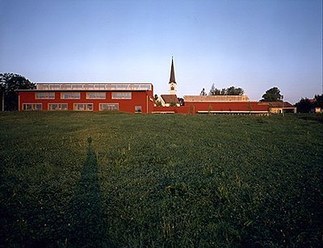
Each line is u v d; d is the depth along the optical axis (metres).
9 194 5.84
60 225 4.49
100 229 4.36
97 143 11.91
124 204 5.39
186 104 56.06
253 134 14.81
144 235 4.18
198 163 8.55
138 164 8.47
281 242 3.93
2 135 14.41
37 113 33.50
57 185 6.45
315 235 4.08
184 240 4.00
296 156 9.45
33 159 8.99
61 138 13.11
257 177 6.98
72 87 48.97
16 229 4.31
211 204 5.32
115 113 34.84
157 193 5.94
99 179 6.95
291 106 64.25
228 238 4.09
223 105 55.88
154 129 16.62
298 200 5.42
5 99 67.50
